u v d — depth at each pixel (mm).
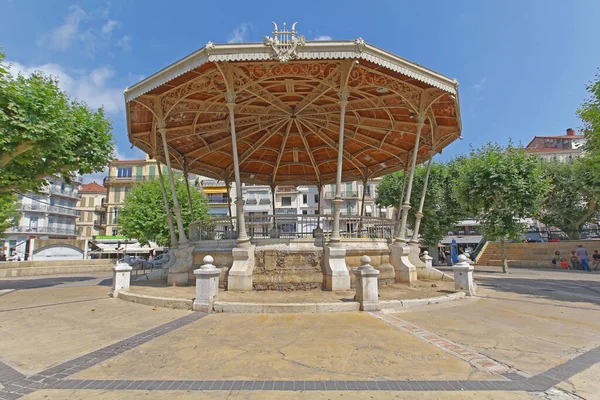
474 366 4227
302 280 9898
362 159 18234
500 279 16281
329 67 9945
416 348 4914
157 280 13688
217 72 10062
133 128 12672
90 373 4082
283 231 12547
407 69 9570
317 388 3574
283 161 19422
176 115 12867
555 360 4473
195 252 11641
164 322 6746
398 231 12938
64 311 8242
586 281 15344
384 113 13625
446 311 7621
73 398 3402
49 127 11625
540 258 28406
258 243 10539
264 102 13227
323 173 20891
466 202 21516
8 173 12719
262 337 5520
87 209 58625
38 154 12461
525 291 11516
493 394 3439
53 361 4551
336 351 4777
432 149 13250
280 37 8812
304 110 13852
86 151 13914
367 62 9500
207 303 7695
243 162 18922
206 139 15500
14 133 11039
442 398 3342
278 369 4121
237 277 9797
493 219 20328
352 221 12164
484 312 7594
